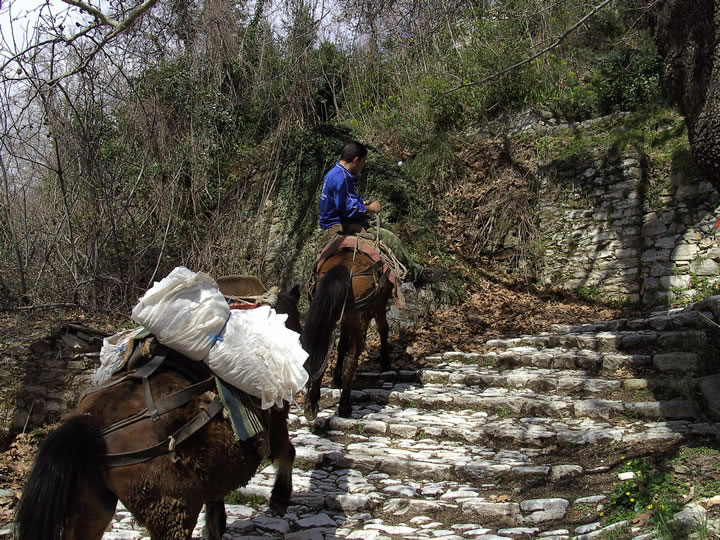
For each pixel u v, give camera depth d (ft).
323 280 20.18
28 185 29.89
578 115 42.19
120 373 10.80
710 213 32.81
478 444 20.42
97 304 28.99
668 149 35.55
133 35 29.81
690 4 15.80
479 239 39.45
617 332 27.55
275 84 46.09
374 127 45.78
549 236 38.22
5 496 17.08
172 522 9.52
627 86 40.42
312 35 43.11
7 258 28.58
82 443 8.74
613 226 36.22
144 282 33.68
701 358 22.30
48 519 8.07
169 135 38.27
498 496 16.78
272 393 11.07
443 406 23.72
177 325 10.37
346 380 22.74
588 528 14.08
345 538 14.78
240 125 44.34
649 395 21.54
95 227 29.30
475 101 43.86
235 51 44.32
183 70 39.88
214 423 10.36
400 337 31.48
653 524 13.25
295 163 39.37
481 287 36.65
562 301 35.94
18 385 21.17
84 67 22.90
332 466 19.53
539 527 14.89
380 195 37.19
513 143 41.22
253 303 13.01
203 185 39.37
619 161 36.65
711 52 15.56
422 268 28.25
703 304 25.25
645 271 34.40
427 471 18.39
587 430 19.75
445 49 47.60
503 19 41.68
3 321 23.85
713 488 14.21
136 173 36.24
